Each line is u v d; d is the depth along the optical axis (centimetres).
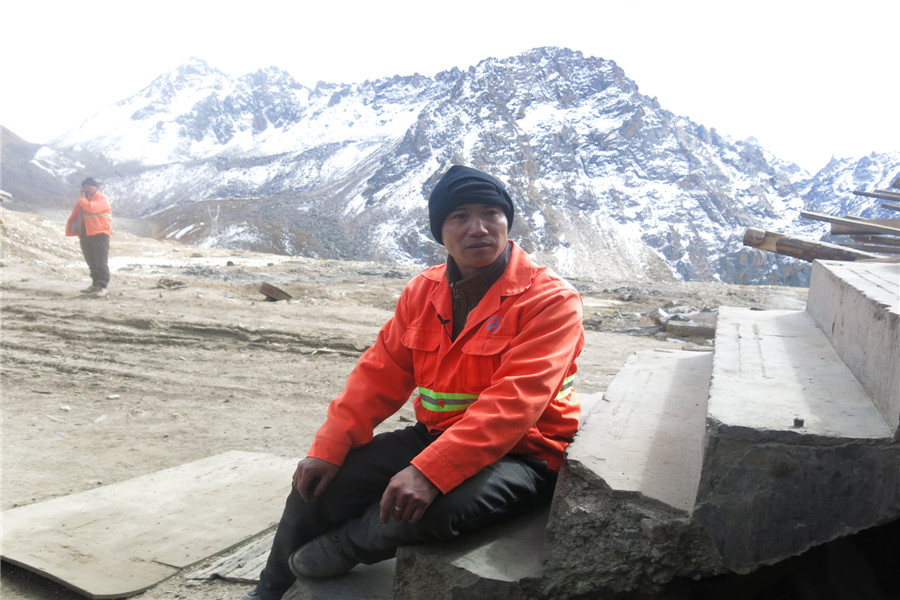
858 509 175
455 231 237
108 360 809
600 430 260
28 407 624
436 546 219
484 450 213
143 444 523
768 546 183
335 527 246
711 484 186
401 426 550
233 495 395
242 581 299
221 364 795
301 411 617
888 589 217
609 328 1070
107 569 309
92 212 1240
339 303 1278
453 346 241
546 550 207
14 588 303
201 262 2520
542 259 19425
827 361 277
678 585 204
